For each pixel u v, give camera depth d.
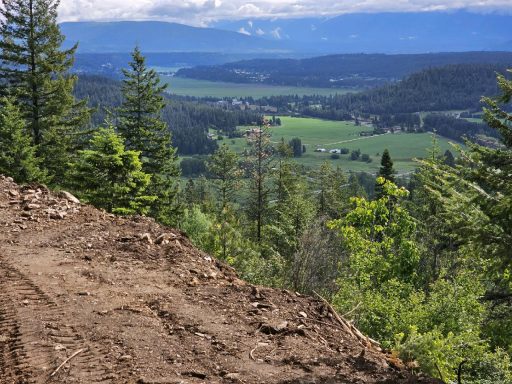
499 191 9.30
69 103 29.73
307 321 6.42
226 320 6.11
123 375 4.77
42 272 7.30
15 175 24.14
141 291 6.81
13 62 27.92
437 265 15.25
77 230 9.20
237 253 15.91
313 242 13.58
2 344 5.27
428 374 6.03
